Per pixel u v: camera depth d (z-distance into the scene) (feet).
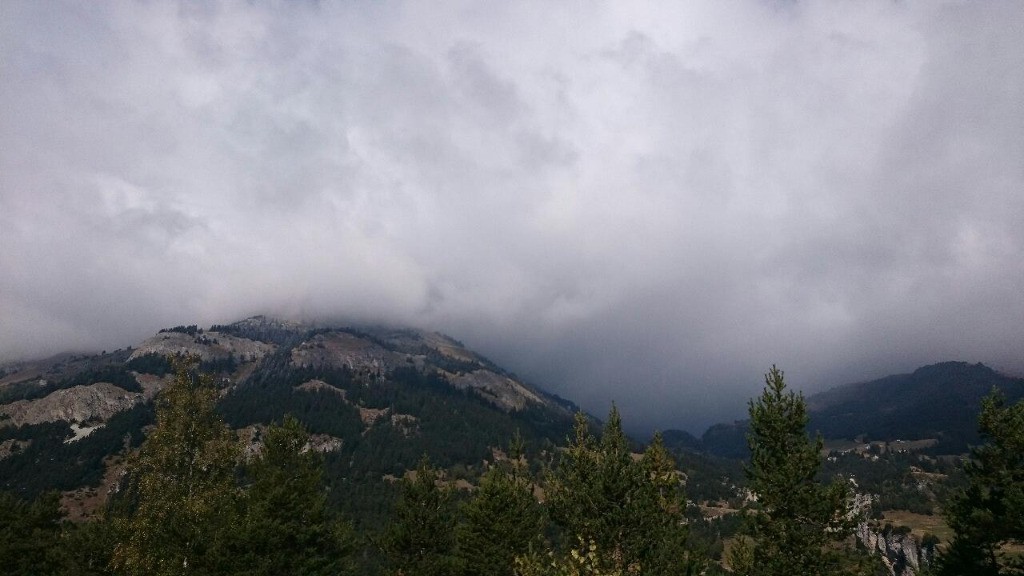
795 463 129.29
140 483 137.39
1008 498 124.36
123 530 136.26
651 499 118.32
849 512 125.49
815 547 122.93
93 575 201.77
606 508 117.50
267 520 152.97
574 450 141.90
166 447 141.49
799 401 134.41
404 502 198.70
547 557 91.66
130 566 131.64
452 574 185.47
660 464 140.77
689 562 102.42
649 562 103.14
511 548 178.91
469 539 182.60
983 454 138.21
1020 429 128.77
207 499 142.82
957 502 144.46
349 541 176.96
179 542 142.10
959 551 144.25
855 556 125.39
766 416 135.85
